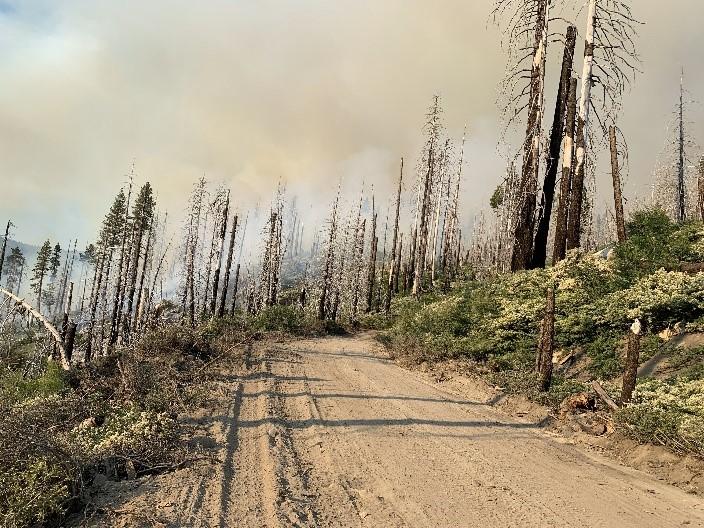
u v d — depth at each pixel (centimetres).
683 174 3912
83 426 748
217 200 4188
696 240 1580
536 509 572
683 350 1053
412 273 4491
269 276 4834
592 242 3756
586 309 1342
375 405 1055
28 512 486
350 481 644
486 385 1215
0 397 931
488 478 668
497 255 4316
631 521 545
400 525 524
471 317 1655
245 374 1270
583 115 1906
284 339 2100
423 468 699
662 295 1180
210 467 652
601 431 859
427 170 4047
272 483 612
